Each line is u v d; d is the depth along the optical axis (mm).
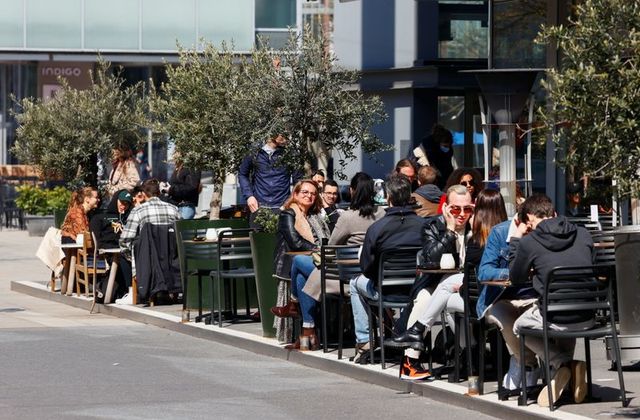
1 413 21578
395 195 24875
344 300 27344
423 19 58156
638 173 18562
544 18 43281
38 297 43188
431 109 58812
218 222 36219
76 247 40000
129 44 79438
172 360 28062
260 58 35312
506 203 36031
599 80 18297
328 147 35406
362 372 25109
